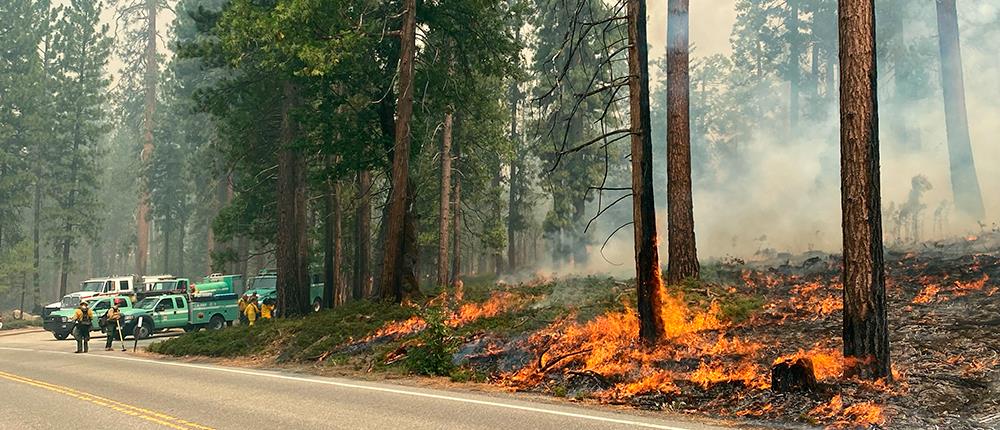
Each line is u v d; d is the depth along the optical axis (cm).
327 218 3366
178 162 7250
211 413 966
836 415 801
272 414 943
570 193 4297
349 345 1716
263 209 3919
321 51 2059
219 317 3625
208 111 3008
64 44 6469
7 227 6219
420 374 1358
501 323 1627
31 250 5700
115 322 2581
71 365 1838
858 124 920
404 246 2264
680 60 1786
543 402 998
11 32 6162
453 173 4228
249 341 2030
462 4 2462
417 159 3123
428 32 2539
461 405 970
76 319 2383
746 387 919
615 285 2041
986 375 855
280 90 2961
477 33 2533
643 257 1227
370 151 2505
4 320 5022
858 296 898
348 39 2100
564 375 1132
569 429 777
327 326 1895
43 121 6150
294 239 2767
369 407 978
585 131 4362
